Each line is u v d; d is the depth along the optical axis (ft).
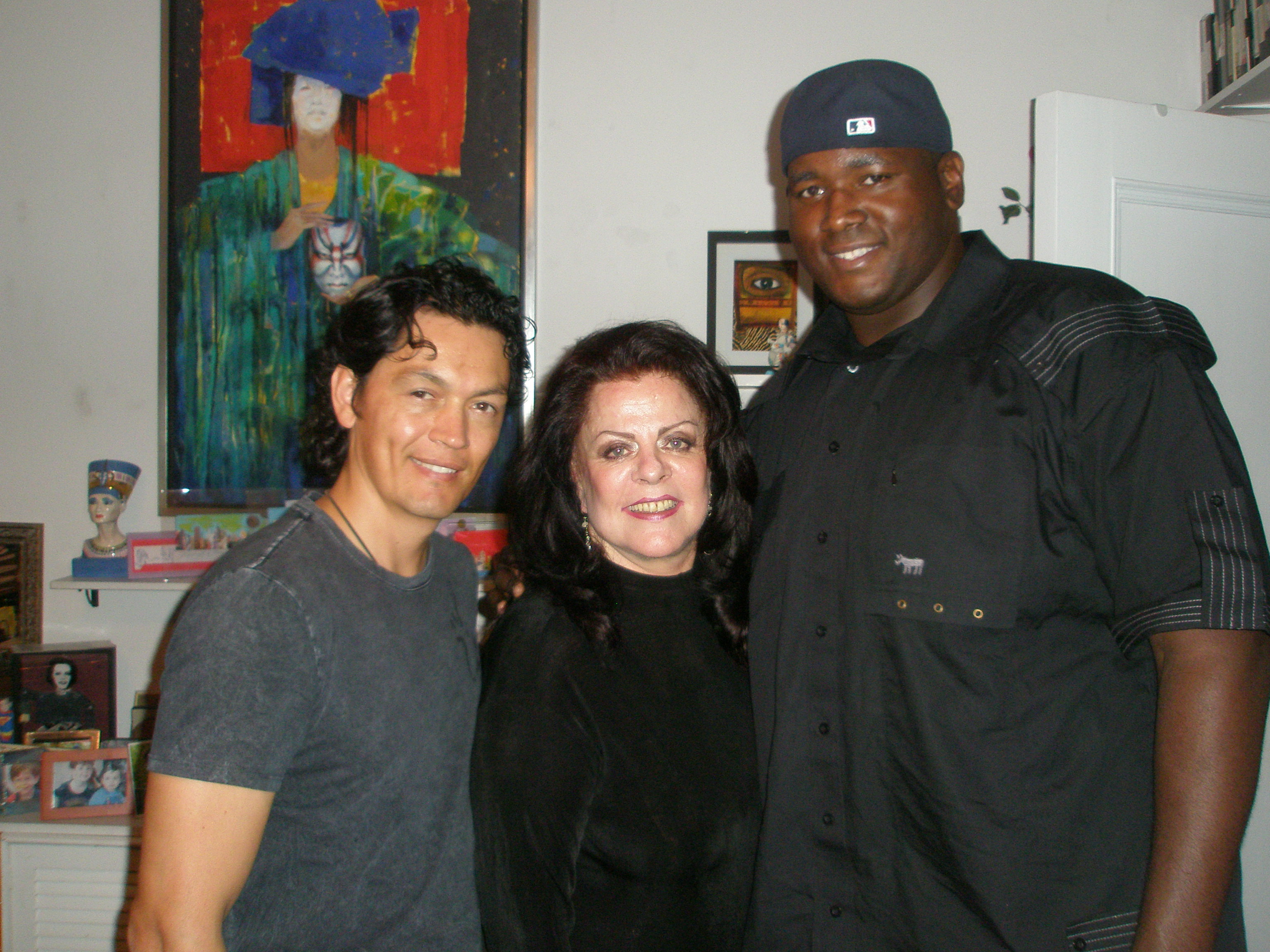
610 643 3.36
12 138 6.76
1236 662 2.71
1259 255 5.29
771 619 3.62
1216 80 6.07
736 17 6.56
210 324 6.64
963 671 3.05
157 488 6.78
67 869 5.75
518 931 3.01
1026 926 2.96
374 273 6.63
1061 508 3.07
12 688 6.34
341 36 6.59
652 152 6.61
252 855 2.69
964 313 3.43
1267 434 5.31
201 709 2.63
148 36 6.72
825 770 3.36
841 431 3.61
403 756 3.04
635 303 6.64
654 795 3.25
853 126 3.31
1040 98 4.99
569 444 3.52
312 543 3.05
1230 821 2.68
